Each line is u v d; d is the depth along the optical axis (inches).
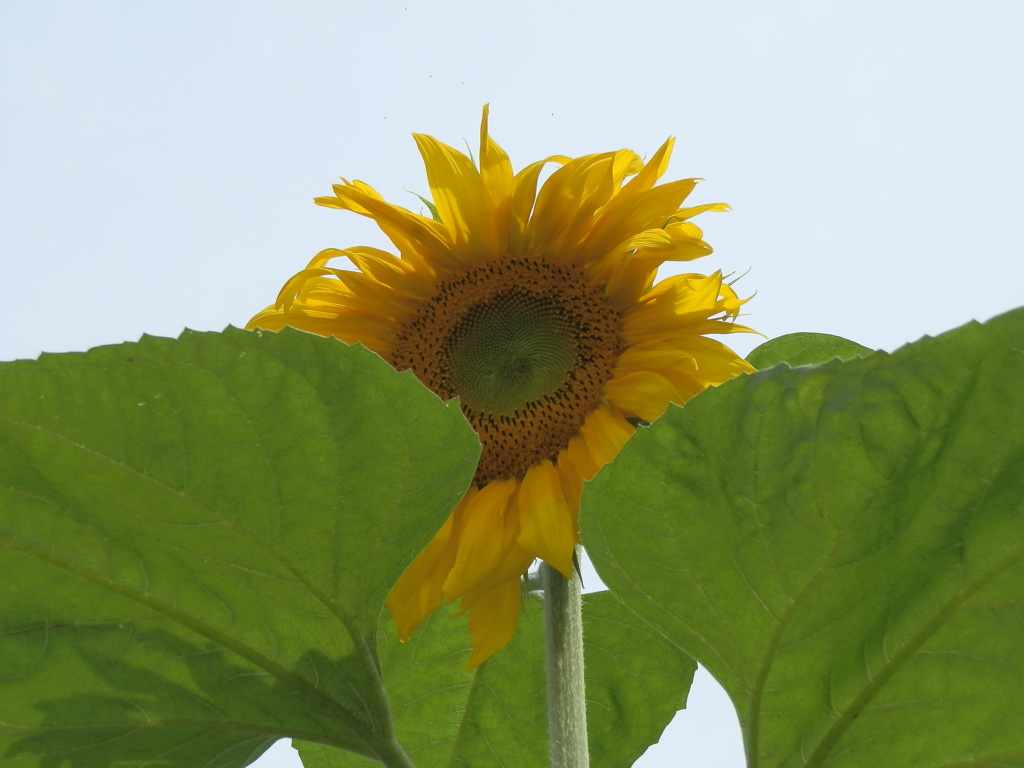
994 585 54.9
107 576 58.4
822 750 57.8
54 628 58.6
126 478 57.5
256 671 59.2
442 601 66.0
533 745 65.6
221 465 57.6
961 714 57.3
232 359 56.2
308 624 59.1
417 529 58.7
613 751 66.4
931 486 53.1
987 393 50.1
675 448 56.0
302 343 56.6
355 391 57.4
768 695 58.0
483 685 65.7
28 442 56.7
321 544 58.4
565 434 68.5
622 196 68.6
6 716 58.8
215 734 59.5
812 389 52.9
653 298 68.6
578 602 64.2
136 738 59.3
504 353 69.4
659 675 66.4
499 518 66.9
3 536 57.9
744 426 54.4
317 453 57.7
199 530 58.1
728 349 67.0
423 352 70.0
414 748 65.6
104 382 55.7
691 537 57.4
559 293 69.1
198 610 58.8
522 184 69.5
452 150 69.8
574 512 67.4
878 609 57.2
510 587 65.4
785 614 57.6
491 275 69.7
